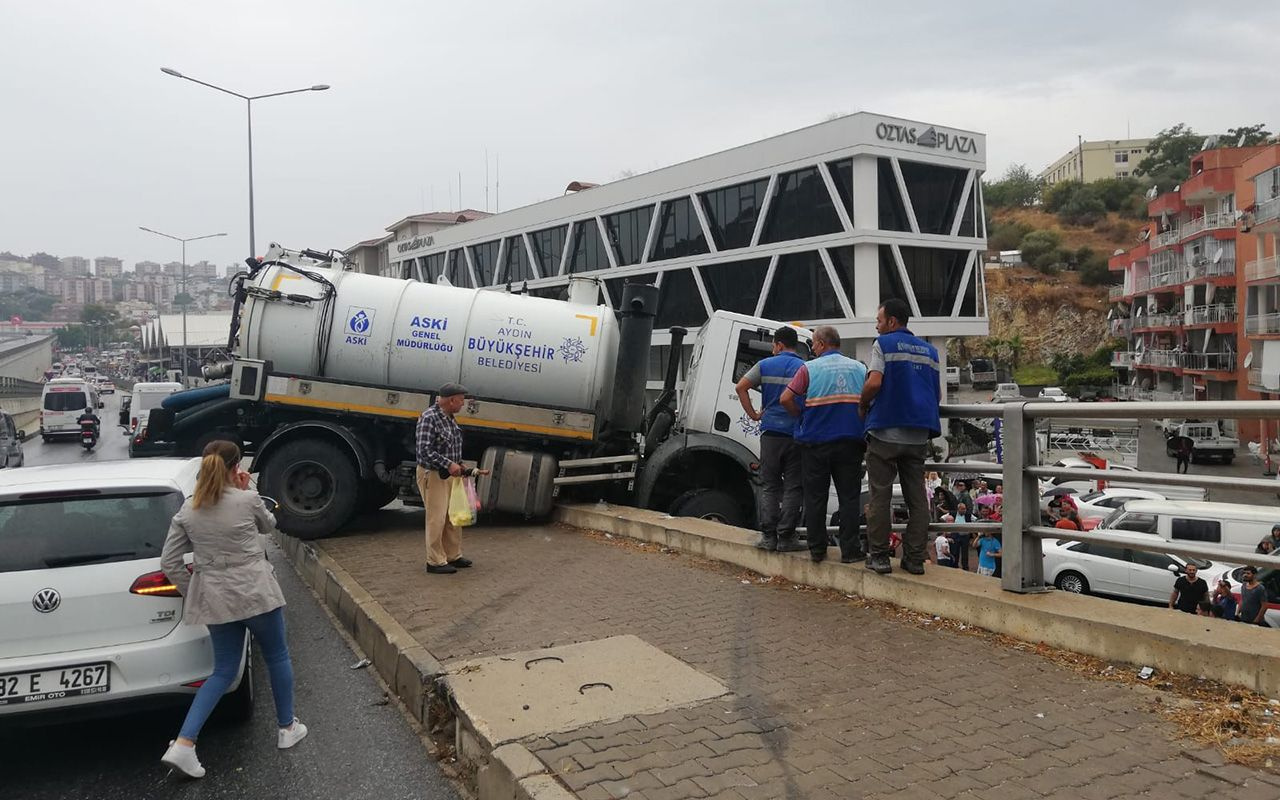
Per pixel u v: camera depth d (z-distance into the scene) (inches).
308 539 382.9
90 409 1679.4
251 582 171.3
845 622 220.4
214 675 171.5
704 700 170.1
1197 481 165.8
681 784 133.5
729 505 391.5
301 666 237.9
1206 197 2009.1
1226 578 535.8
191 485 203.8
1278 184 1526.8
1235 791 124.8
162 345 2655.0
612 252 1952.5
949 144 1541.6
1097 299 3449.8
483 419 400.8
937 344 1579.7
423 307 404.5
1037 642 192.4
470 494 304.0
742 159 1637.6
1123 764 135.1
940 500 520.4
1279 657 150.4
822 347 255.9
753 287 1648.6
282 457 381.1
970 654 191.0
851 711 161.9
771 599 248.1
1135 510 640.4
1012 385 2551.7
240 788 165.2
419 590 274.1
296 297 392.8
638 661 195.0
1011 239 4060.0
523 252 2214.6
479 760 158.2
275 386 385.4
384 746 182.7
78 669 170.2
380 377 400.2
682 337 447.5
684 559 309.9
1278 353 1558.8
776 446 275.9
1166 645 167.5
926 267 1549.0
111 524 181.5
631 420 422.3
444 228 2743.6
